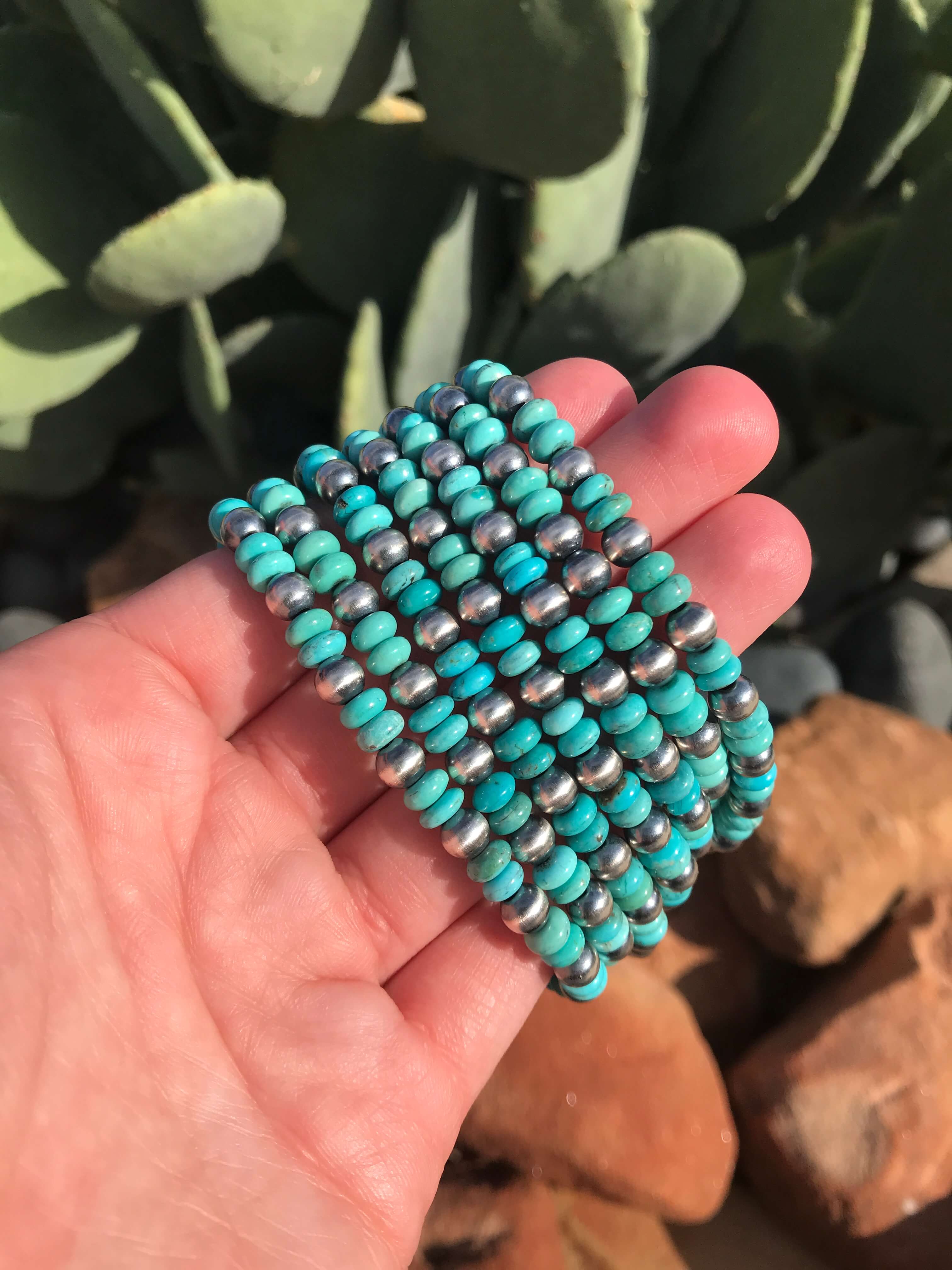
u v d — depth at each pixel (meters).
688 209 0.18
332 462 0.13
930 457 0.18
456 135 0.15
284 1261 0.09
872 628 0.20
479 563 0.12
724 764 0.13
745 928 0.17
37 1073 0.09
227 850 0.12
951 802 0.17
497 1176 0.15
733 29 0.16
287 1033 0.11
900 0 0.15
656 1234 0.15
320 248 0.17
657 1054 0.15
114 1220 0.09
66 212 0.16
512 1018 0.13
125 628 0.12
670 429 0.13
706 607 0.12
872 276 0.16
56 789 0.10
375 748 0.12
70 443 0.19
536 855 0.12
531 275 0.16
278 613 0.12
